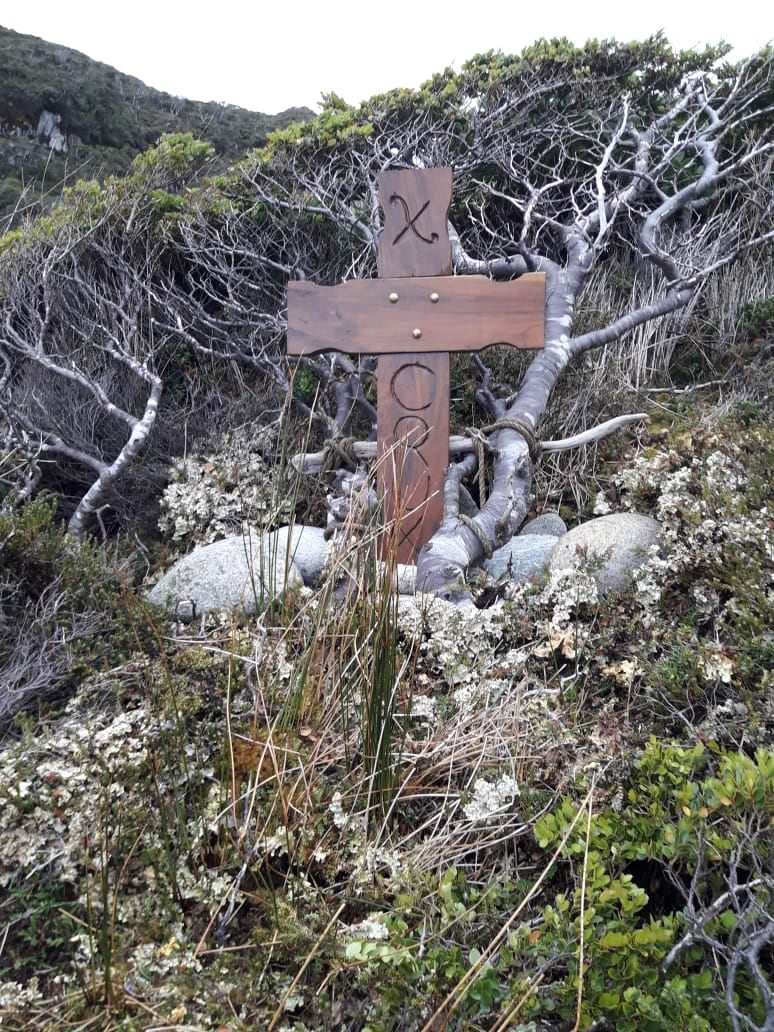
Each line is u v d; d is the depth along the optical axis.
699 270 4.62
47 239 4.21
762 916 1.53
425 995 1.48
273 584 2.44
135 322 4.02
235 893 1.67
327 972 1.61
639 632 2.48
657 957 1.52
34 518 2.74
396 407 3.38
